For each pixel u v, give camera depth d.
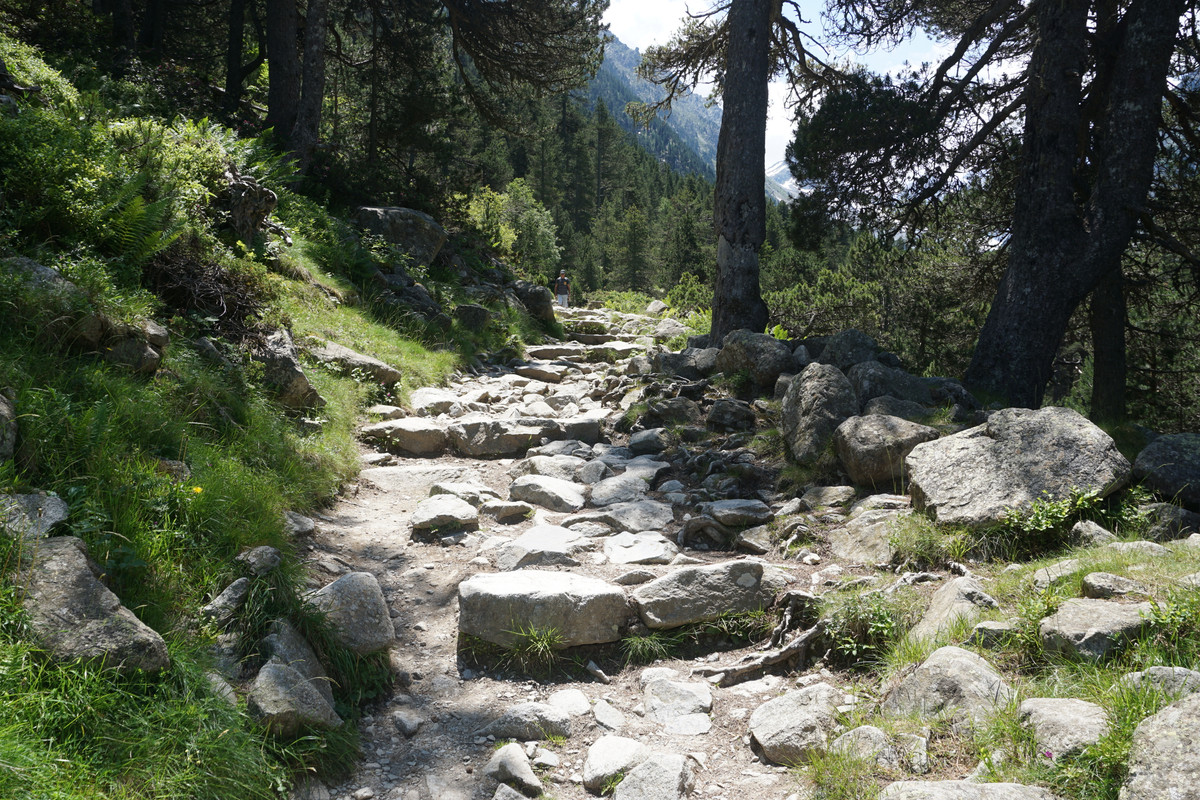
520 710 3.92
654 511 6.46
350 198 18.28
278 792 3.24
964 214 15.34
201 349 6.73
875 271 25.94
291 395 7.46
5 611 3.06
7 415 3.95
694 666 4.46
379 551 5.68
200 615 3.88
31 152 6.45
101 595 3.34
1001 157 13.71
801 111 15.53
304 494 6.09
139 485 4.36
